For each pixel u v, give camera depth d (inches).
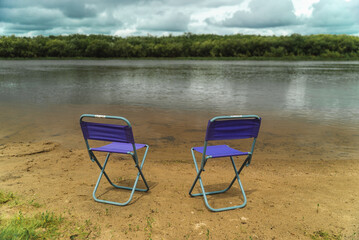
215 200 136.9
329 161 200.8
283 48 3937.0
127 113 368.5
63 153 210.8
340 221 115.5
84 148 225.3
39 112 366.6
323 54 3905.0
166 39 4680.1
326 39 4077.3
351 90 657.0
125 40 4306.1
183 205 130.3
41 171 173.0
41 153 209.6
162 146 232.7
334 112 385.1
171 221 114.6
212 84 790.5
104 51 3811.5
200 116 352.8
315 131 282.0
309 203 132.8
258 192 147.1
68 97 516.1
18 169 174.7
